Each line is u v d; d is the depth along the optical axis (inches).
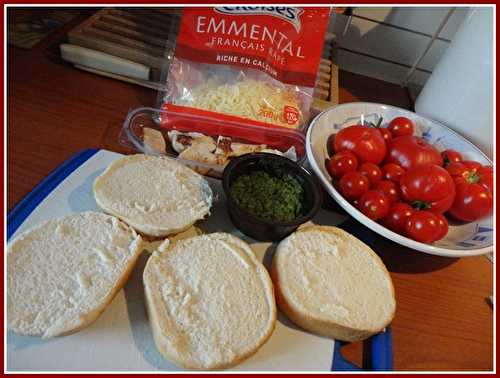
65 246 23.1
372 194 27.2
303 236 26.0
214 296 22.5
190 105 32.4
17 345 19.9
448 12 42.9
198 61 32.9
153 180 27.5
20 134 29.7
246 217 24.5
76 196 26.9
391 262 28.1
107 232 24.1
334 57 44.9
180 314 21.2
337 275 24.5
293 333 23.0
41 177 27.7
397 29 46.1
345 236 26.8
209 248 24.7
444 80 36.6
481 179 29.9
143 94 36.6
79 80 35.9
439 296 26.8
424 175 27.2
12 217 24.7
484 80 32.3
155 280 22.4
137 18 40.8
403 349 23.6
